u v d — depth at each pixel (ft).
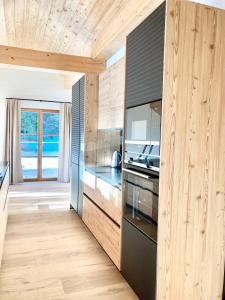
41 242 10.56
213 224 6.43
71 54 13.94
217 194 6.40
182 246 6.13
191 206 6.13
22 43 13.02
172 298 6.15
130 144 7.42
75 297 7.10
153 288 6.13
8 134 22.15
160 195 5.80
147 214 6.42
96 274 8.25
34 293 7.23
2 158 22.31
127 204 7.63
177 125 5.83
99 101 12.45
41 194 19.21
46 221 13.16
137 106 7.00
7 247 10.02
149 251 6.33
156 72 6.02
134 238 7.18
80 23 10.61
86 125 12.74
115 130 13.06
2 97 21.97
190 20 5.74
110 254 9.12
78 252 9.73
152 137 6.19
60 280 7.88
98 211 10.46
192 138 5.99
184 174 5.99
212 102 6.11
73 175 15.26
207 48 5.95
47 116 24.76
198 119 6.01
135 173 6.89
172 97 5.73
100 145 12.95
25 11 9.91
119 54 11.39
